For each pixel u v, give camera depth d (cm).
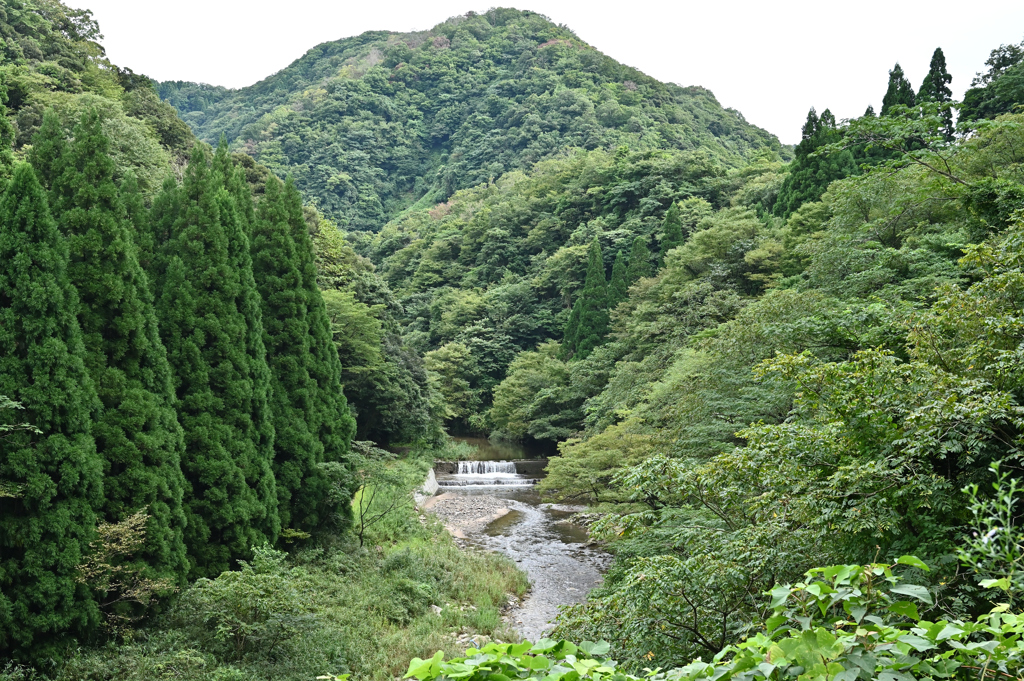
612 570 1366
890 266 2078
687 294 3716
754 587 834
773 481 857
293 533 2006
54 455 1320
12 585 1247
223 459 1752
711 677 288
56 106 3722
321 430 2289
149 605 1438
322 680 342
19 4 4684
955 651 296
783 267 3781
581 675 283
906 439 707
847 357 1586
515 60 17325
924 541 700
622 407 3391
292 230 2409
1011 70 3822
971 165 2184
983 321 809
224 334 1870
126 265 1588
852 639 274
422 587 1939
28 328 1351
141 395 1545
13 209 1404
